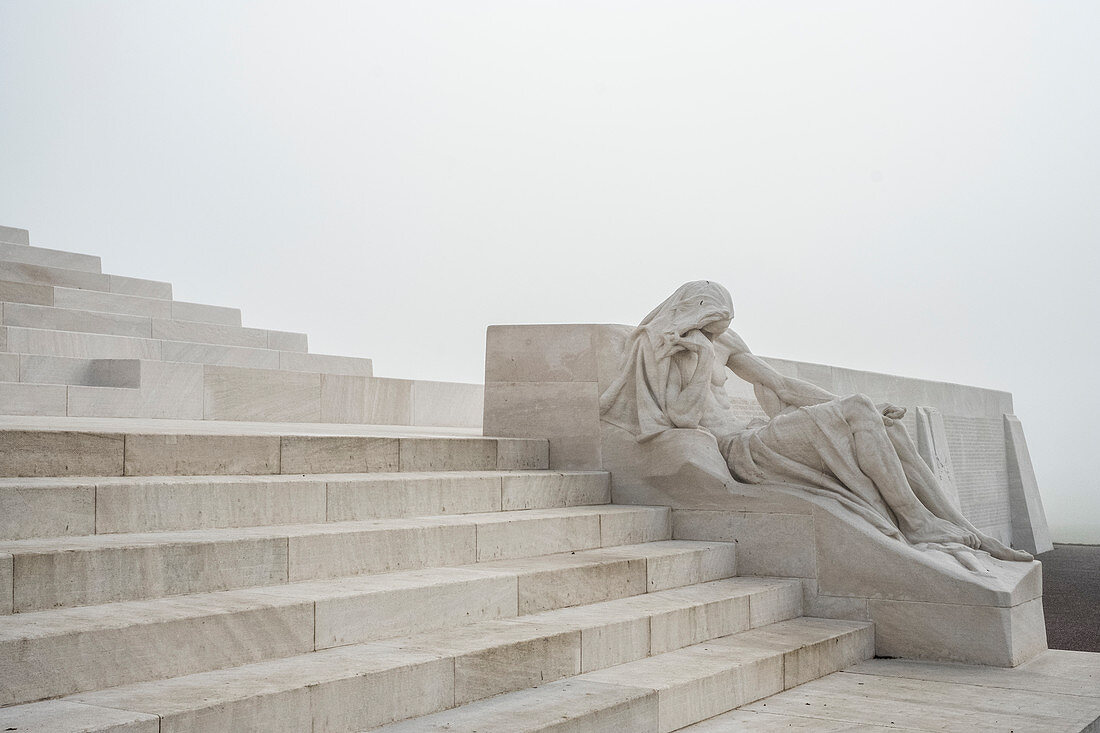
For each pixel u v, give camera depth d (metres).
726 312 9.91
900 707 7.21
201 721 4.32
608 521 9.04
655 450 9.99
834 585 9.28
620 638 6.89
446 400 16.03
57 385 11.41
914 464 9.85
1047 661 8.98
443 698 5.49
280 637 5.39
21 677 4.34
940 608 8.90
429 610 6.29
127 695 4.51
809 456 9.74
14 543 5.35
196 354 14.70
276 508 6.86
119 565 5.30
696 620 7.73
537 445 10.34
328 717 4.86
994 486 22.83
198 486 6.39
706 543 9.54
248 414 13.27
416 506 7.93
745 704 7.06
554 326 10.62
